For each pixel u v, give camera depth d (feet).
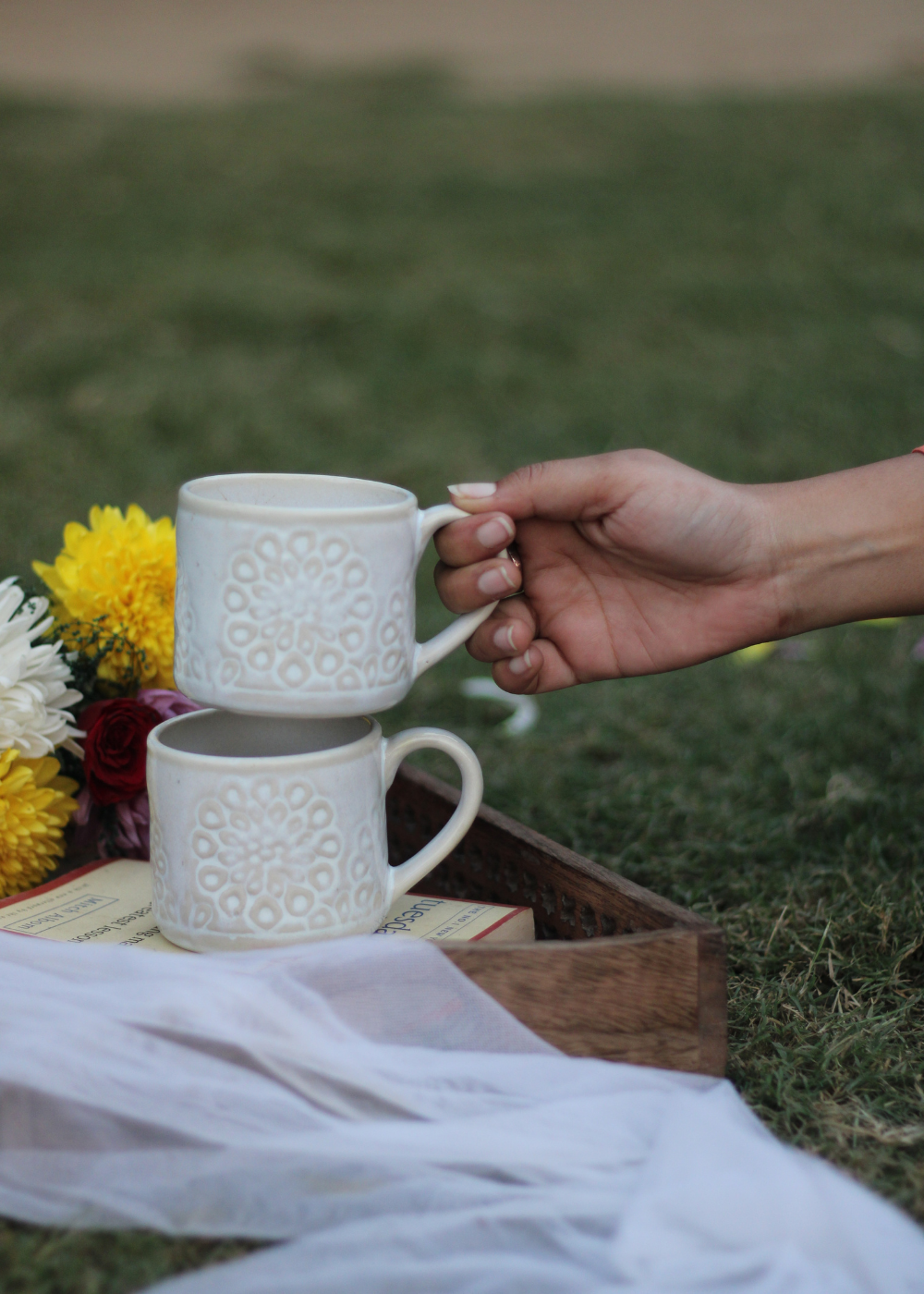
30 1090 2.66
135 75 21.86
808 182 13.74
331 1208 2.65
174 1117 2.68
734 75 22.27
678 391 8.80
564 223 12.54
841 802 3.81
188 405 8.01
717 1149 2.62
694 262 11.52
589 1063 2.78
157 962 2.77
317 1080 2.73
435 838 3.00
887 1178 2.76
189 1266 2.60
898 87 19.31
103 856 3.38
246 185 13.73
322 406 8.32
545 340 9.78
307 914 2.85
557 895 3.11
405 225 12.50
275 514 2.78
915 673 4.72
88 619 3.40
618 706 4.55
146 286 10.30
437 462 7.58
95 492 6.60
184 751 2.91
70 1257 2.61
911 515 3.30
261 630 2.80
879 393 8.63
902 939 3.30
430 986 2.79
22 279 10.30
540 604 3.40
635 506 3.22
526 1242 2.61
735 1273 2.53
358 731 3.01
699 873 3.60
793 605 3.35
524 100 18.80
